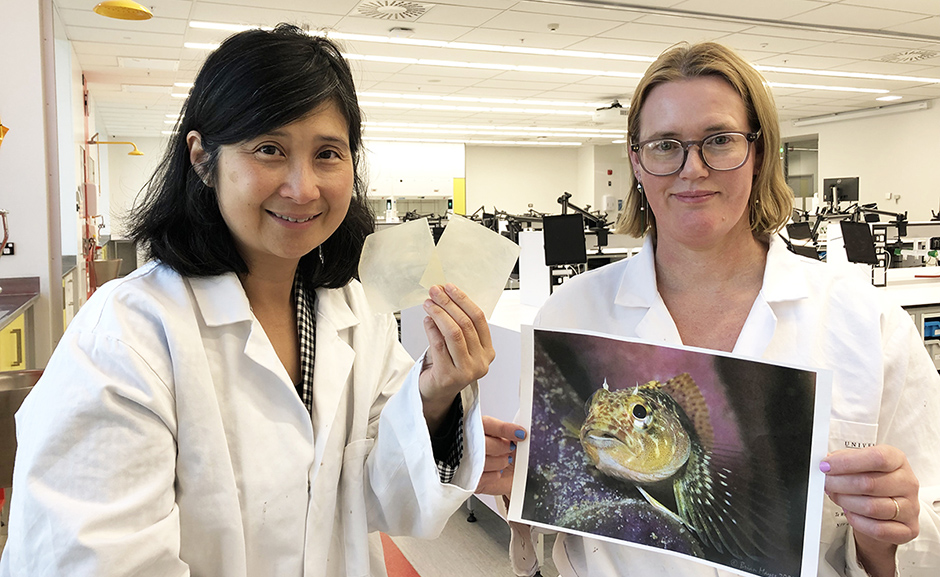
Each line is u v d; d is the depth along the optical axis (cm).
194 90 66
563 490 72
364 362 80
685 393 69
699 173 72
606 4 502
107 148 1239
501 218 602
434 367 69
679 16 536
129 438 60
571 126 1157
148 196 70
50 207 344
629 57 666
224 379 69
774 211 80
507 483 82
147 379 62
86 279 519
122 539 57
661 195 77
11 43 326
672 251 82
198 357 66
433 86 804
